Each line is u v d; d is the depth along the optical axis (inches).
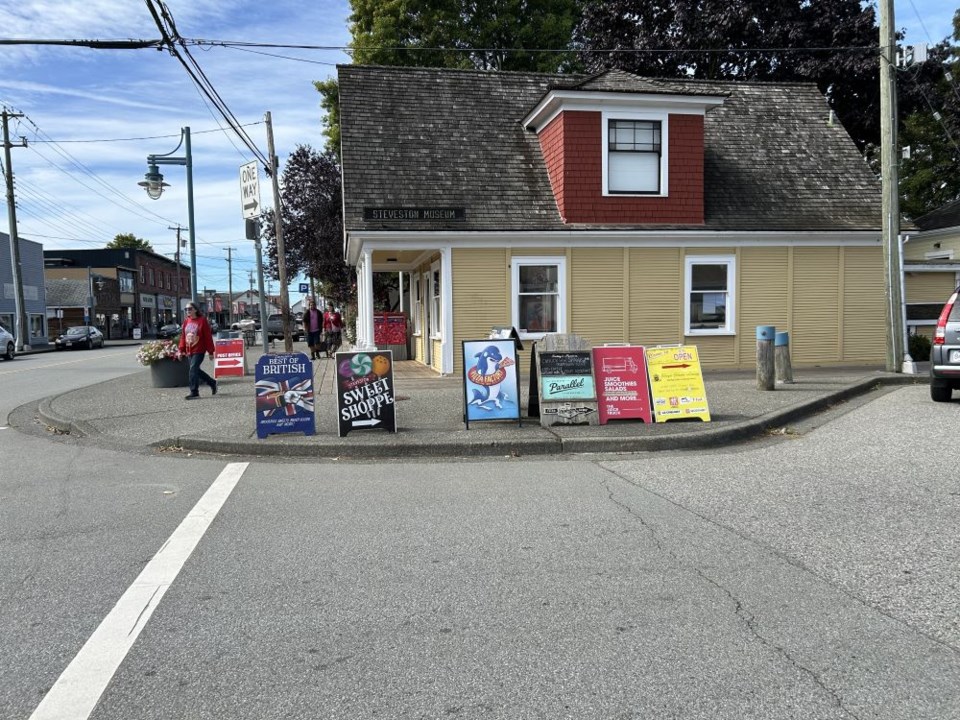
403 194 608.4
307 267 1332.4
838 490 260.5
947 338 432.5
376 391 361.4
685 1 1019.9
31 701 126.6
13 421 467.2
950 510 231.9
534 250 610.2
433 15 1115.9
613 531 217.6
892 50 563.5
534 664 137.8
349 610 162.9
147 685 131.6
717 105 624.4
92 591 175.2
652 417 385.4
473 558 195.6
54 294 2427.4
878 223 657.6
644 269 625.6
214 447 350.9
